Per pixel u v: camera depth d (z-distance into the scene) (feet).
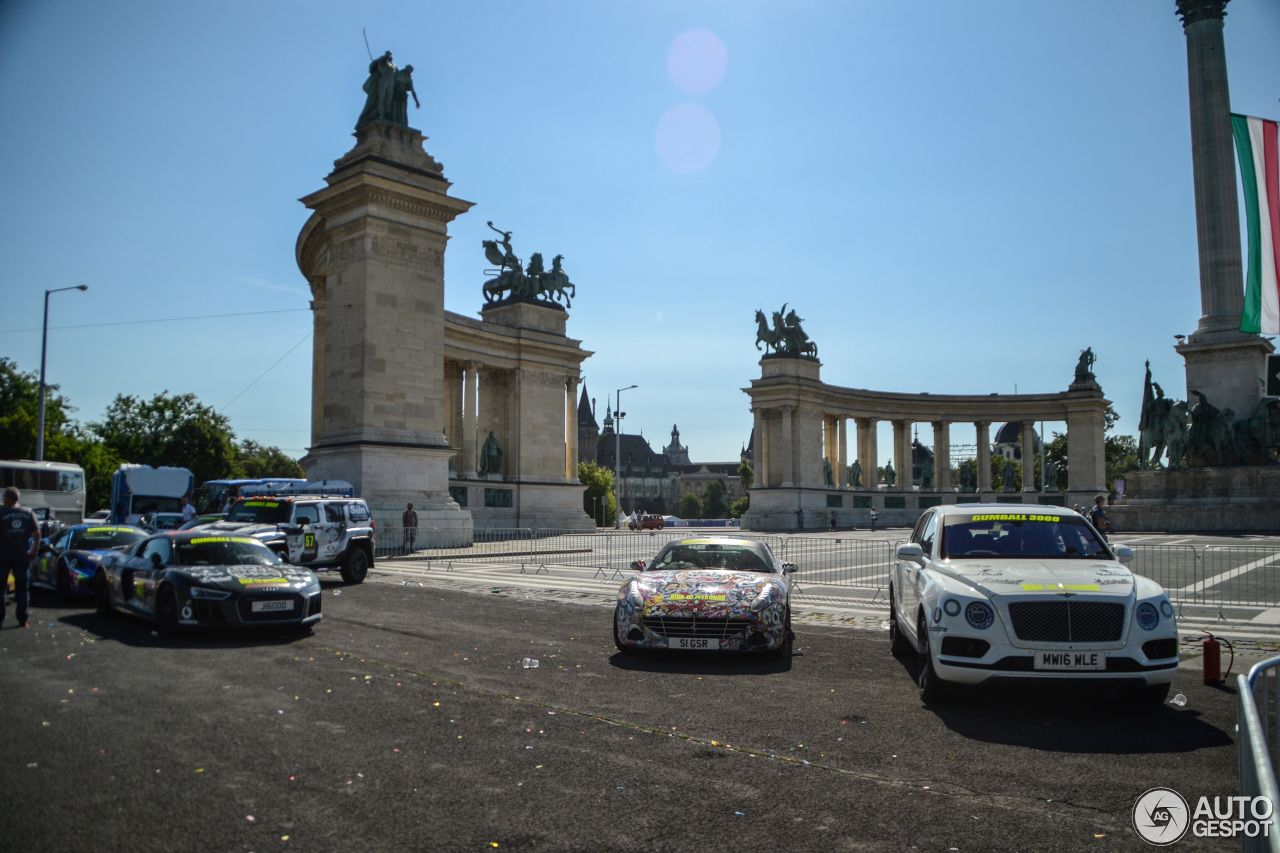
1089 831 22.84
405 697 36.86
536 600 76.33
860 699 38.01
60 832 21.65
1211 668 41.88
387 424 136.56
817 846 21.56
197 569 55.62
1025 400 330.54
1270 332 68.03
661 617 46.57
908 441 331.16
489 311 254.27
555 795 24.89
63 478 165.68
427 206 142.51
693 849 21.25
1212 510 177.99
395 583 91.25
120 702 35.22
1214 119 179.52
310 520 87.61
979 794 25.57
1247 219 68.49
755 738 31.30
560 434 250.37
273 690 37.93
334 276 142.72
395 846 21.08
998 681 34.45
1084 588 35.35
